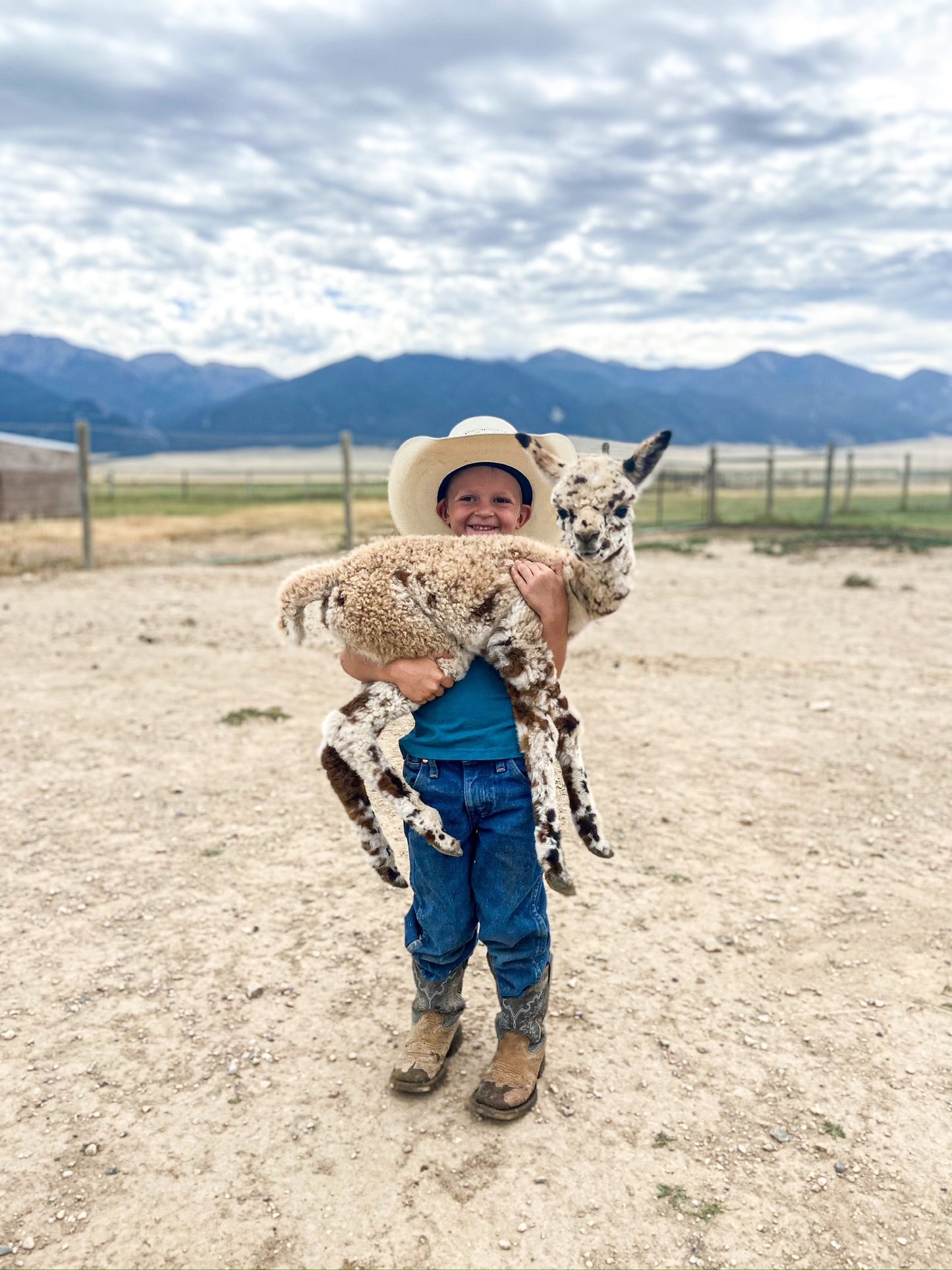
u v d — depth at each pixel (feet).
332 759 9.43
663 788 20.02
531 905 9.77
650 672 30.12
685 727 24.30
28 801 18.99
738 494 145.18
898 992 12.58
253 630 36.35
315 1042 11.49
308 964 13.19
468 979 13.00
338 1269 8.23
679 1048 11.37
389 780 9.11
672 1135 9.89
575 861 16.56
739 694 27.48
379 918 14.52
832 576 51.03
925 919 14.51
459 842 9.22
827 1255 8.36
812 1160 9.52
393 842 12.14
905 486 100.53
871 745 22.80
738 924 14.40
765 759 21.84
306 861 16.48
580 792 9.32
